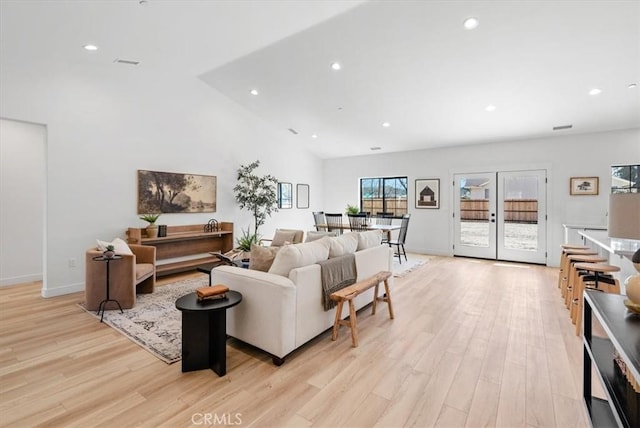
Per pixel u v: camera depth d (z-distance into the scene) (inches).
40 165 194.5
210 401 77.1
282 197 304.2
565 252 161.6
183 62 185.3
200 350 91.2
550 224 237.0
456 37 141.9
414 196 300.8
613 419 67.3
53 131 159.2
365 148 311.3
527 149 245.3
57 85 160.1
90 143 172.9
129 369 91.5
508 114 207.2
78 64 167.3
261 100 239.8
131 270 141.3
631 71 150.7
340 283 118.3
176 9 124.7
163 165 207.2
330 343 109.3
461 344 108.6
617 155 214.7
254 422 69.9
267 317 95.5
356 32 147.7
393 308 145.8
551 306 147.7
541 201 240.4
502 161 256.1
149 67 190.4
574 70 154.1
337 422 70.1
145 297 158.2
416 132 255.0
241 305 102.7
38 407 74.5
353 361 96.9
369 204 335.6
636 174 210.5
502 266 237.0
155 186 202.2
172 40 153.2
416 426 68.9
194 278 197.8
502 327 123.1
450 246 281.0
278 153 297.3
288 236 198.1
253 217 272.7
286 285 93.5
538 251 242.4
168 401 77.0
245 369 92.0
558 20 125.0
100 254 138.0
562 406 75.5
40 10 117.3
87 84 171.2
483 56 152.0
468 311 141.4
